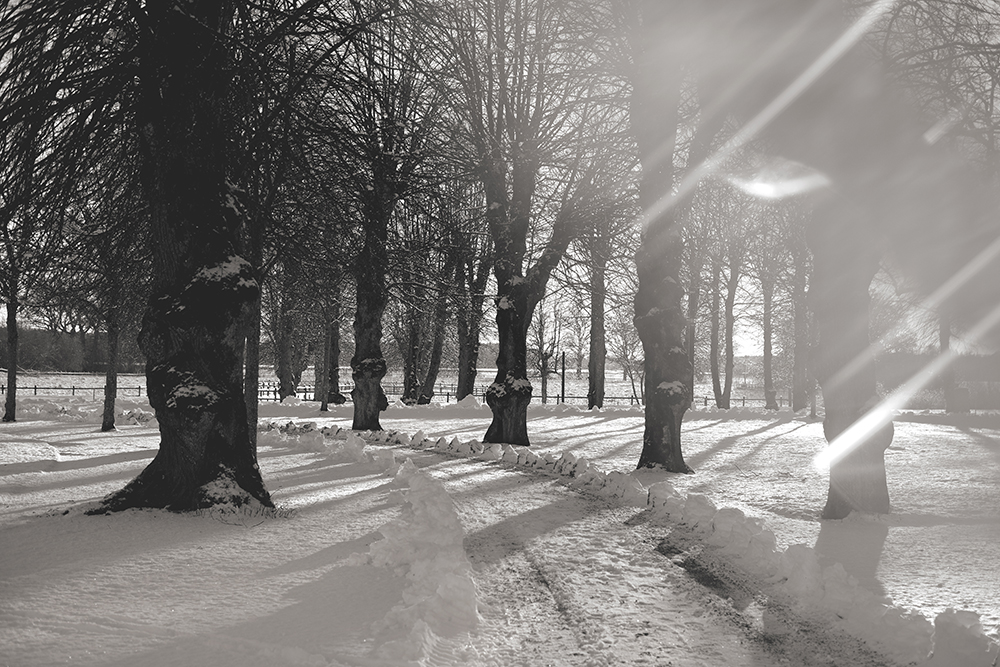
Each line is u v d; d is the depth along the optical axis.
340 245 14.00
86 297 16.38
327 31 11.08
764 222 20.34
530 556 8.68
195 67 10.55
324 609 6.31
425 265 21.56
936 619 5.46
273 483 14.35
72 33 9.93
